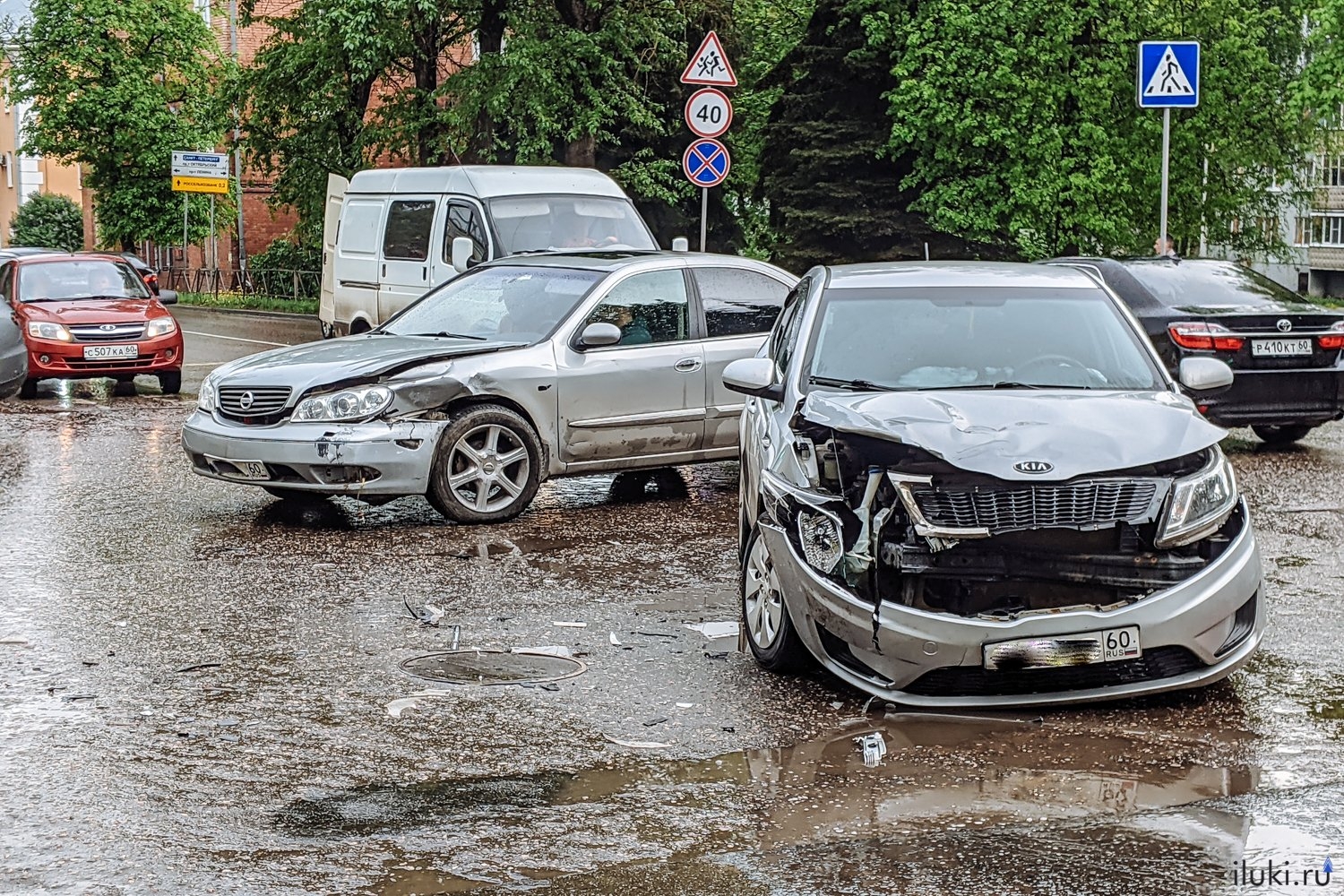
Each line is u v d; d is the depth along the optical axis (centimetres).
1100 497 614
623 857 468
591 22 3247
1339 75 3089
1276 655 705
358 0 3086
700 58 1822
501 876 454
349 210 2000
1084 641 600
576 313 1120
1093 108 2988
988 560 607
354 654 720
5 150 7444
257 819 505
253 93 3688
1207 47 2986
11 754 573
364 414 1028
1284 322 1345
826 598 624
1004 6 2955
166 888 447
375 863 465
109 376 1994
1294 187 3328
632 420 1128
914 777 543
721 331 1182
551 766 558
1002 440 626
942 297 779
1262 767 550
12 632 762
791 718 618
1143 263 1457
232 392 1057
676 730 602
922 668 604
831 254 3250
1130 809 507
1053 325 761
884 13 3116
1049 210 2995
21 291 2072
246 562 933
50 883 452
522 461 1083
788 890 441
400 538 1011
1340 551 943
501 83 3072
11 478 1267
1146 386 726
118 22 5109
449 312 1186
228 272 5028
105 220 5238
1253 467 1306
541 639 748
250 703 640
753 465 765
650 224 3559
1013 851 469
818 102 3269
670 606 817
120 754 574
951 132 3023
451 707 634
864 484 632
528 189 1803
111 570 909
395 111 3366
